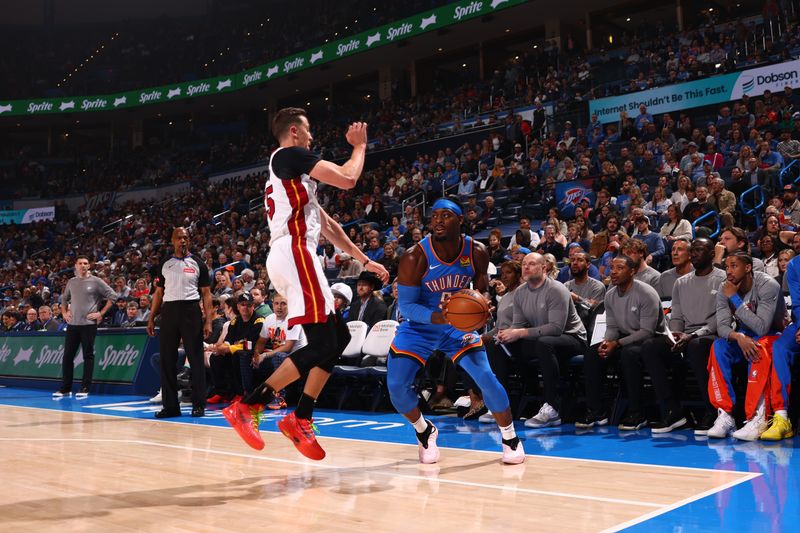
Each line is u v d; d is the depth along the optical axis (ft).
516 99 64.18
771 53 50.83
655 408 18.31
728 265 15.38
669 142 43.37
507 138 53.72
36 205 94.68
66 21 111.65
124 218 80.38
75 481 11.07
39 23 110.83
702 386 16.07
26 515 8.86
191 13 110.93
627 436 15.78
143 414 21.62
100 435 16.62
